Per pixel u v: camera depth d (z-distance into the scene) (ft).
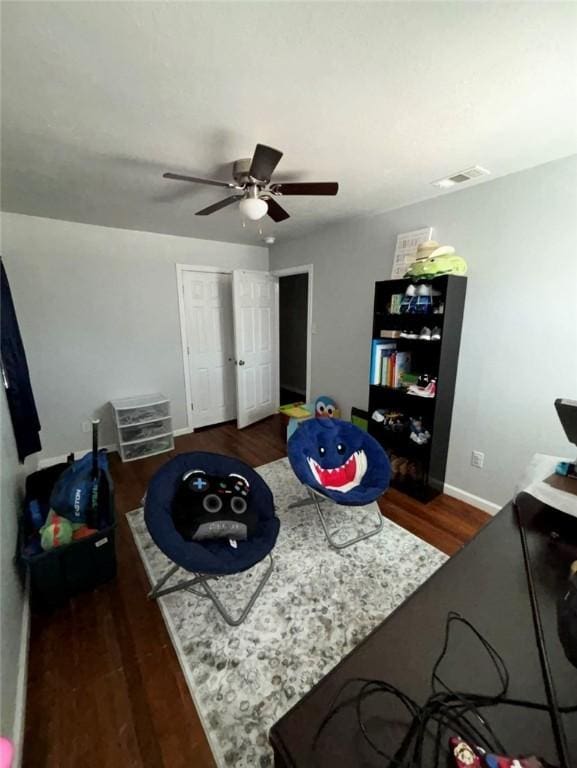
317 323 11.99
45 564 5.01
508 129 5.01
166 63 3.60
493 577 2.84
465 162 6.12
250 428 13.52
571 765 1.63
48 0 2.83
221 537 5.15
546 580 2.80
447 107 4.45
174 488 5.43
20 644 4.38
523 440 7.09
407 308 7.84
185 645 4.67
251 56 3.52
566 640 1.84
